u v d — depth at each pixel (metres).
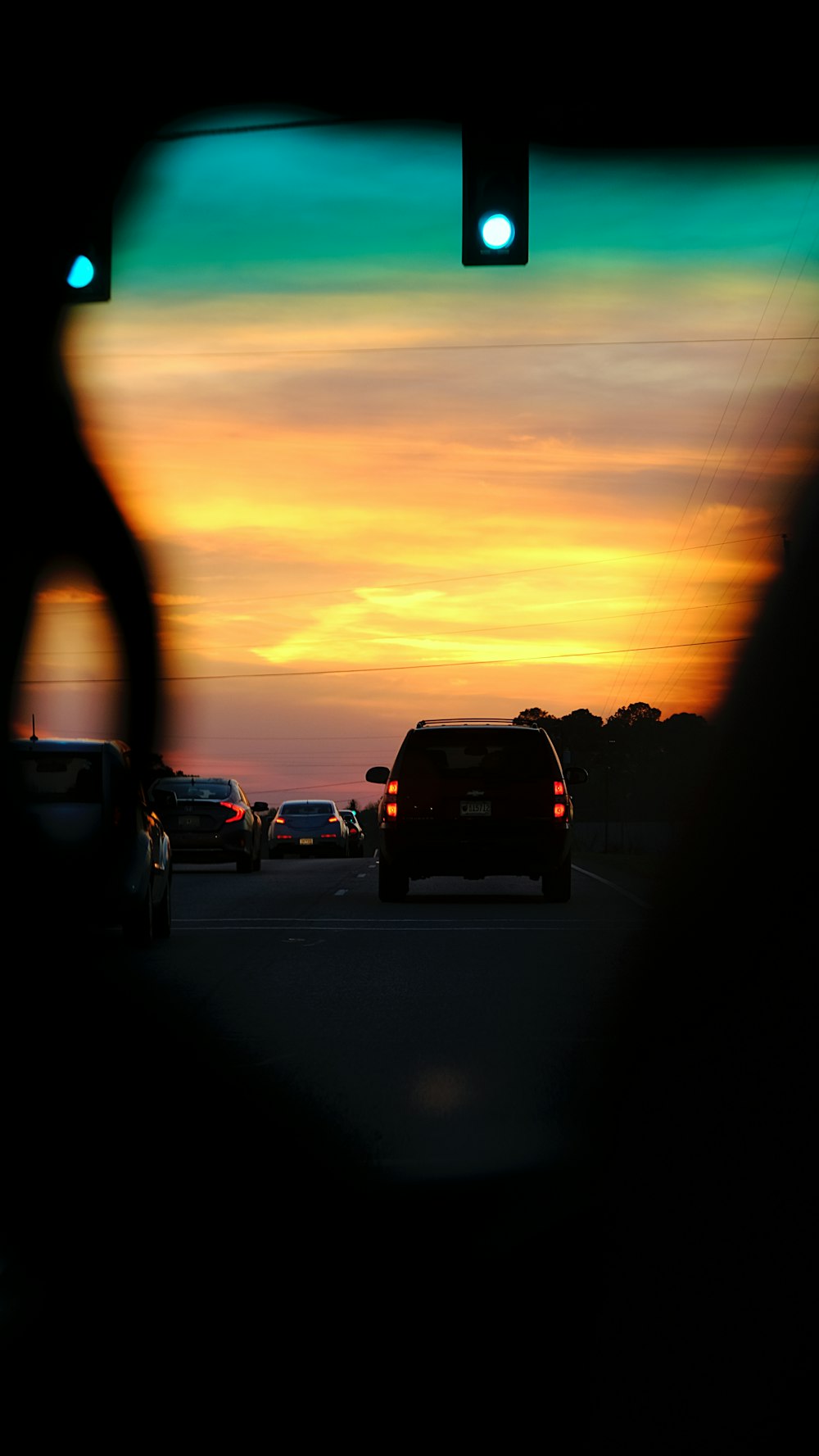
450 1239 13.25
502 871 48.78
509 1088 19.58
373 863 85.31
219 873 72.12
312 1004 27.16
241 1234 13.45
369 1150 16.38
